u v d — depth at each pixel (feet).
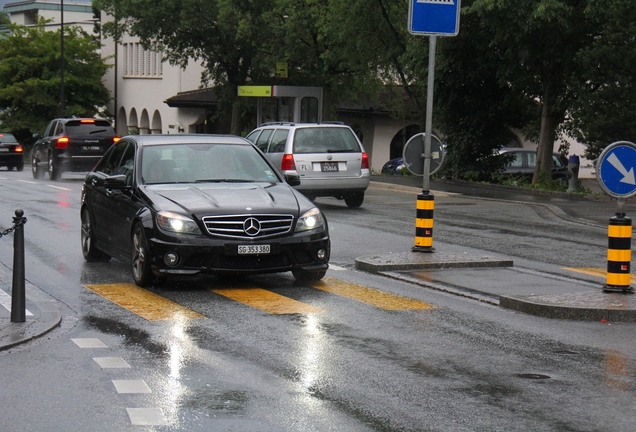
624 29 118.93
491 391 31.48
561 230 81.66
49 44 293.84
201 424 27.78
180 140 58.44
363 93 227.20
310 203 53.67
